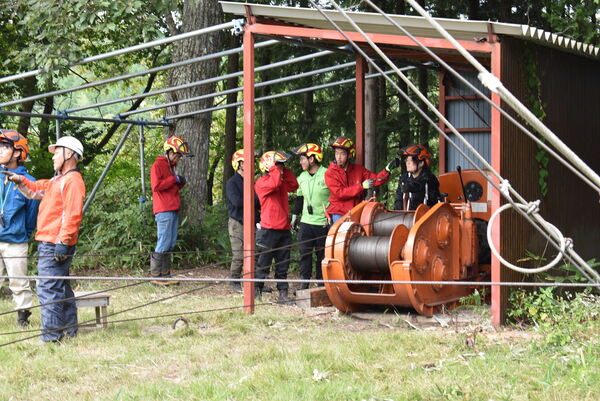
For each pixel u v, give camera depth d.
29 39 21.23
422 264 8.82
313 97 21.52
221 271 14.07
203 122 15.55
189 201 15.23
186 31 15.66
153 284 12.05
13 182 8.60
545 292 8.23
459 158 12.99
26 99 13.10
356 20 8.82
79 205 7.84
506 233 8.48
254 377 6.21
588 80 10.60
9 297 11.09
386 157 19.06
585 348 6.70
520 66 8.73
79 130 25.11
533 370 6.14
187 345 7.69
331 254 9.23
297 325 8.75
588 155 10.48
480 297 9.56
